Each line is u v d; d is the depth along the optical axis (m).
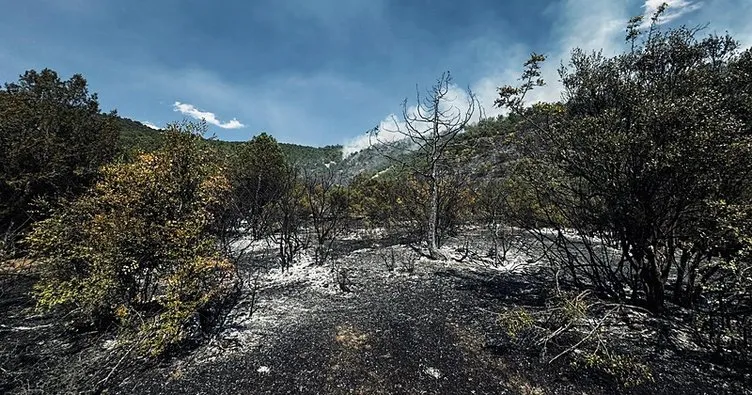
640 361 4.78
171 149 5.82
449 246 13.23
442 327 6.19
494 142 12.78
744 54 6.10
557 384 4.42
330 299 7.78
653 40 6.51
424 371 4.81
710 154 4.53
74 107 13.71
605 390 4.27
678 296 6.32
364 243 13.88
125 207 5.23
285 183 12.84
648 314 6.00
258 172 12.66
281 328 6.26
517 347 5.35
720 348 4.92
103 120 13.90
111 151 13.68
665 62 6.37
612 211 5.57
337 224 15.30
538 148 7.01
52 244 5.46
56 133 12.03
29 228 9.12
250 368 4.93
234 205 9.98
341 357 5.22
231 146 16.30
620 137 4.99
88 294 5.04
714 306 5.23
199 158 6.08
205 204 6.27
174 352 5.39
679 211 5.08
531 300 7.43
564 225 7.96
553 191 6.57
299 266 10.49
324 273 9.77
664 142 4.87
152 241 5.17
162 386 4.53
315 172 14.88
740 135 5.10
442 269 10.04
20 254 7.38
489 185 14.94
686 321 5.77
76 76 13.98
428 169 12.30
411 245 13.25
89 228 5.30
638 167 5.09
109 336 5.65
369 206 16.80
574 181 6.24
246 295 8.05
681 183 4.82
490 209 14.22
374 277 9.37
